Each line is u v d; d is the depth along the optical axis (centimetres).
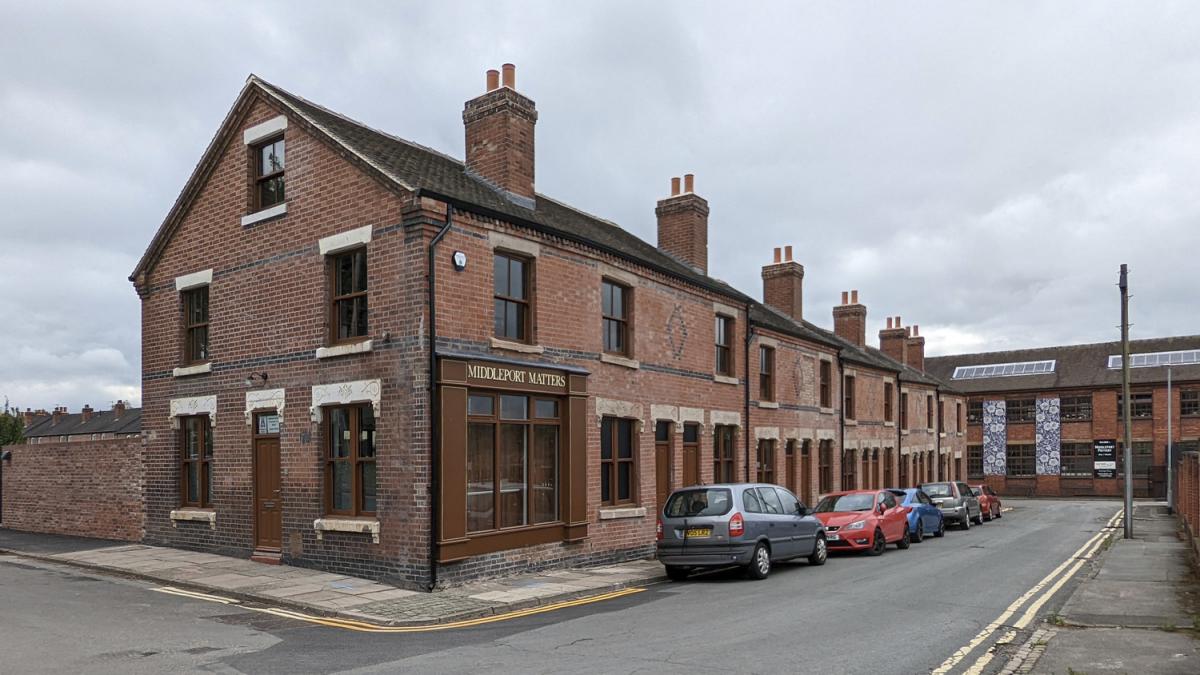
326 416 1413
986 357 6138
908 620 1030
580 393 1558
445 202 1308
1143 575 1423
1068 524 3008
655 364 1847
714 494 1459
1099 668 768
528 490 1448
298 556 1420
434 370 1258
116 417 5959
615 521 1661
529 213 1591
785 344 2562
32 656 819
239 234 1583
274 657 827
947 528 2797
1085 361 5662
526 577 1386
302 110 1478
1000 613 1084
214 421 1602
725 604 1159
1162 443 5116
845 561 1756
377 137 1662
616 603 1184
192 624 998
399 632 962
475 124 1691
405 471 1266
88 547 1698
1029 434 5556
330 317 1420
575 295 1590
